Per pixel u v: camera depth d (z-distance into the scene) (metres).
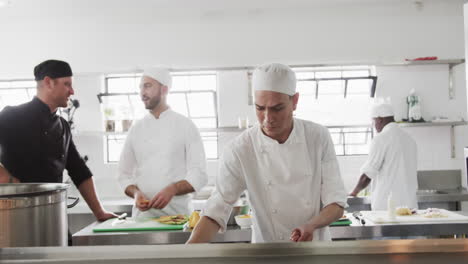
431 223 2.23
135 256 0.89
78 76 4.09
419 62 3.80
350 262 0.85
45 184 1.56
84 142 4.10
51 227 1.39
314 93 4.15
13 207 1.29
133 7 3.82
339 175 1.64
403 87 4.03
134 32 4.07
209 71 4.14
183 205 2.50
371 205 3.44
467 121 3.76
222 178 1.63
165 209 2.46
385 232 2.19
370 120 4.01
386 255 0.88
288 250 0.90
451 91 3.99
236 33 4.05
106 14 3.99
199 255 0.89
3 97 4.34
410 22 4.00
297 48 4.04
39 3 3.64
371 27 4.01
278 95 1.44
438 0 3.92
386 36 4.00
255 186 1.64
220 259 0.87
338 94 4.16
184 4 3.80
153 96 2.50
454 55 3.99
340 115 4.06
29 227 1.32
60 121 2.19
